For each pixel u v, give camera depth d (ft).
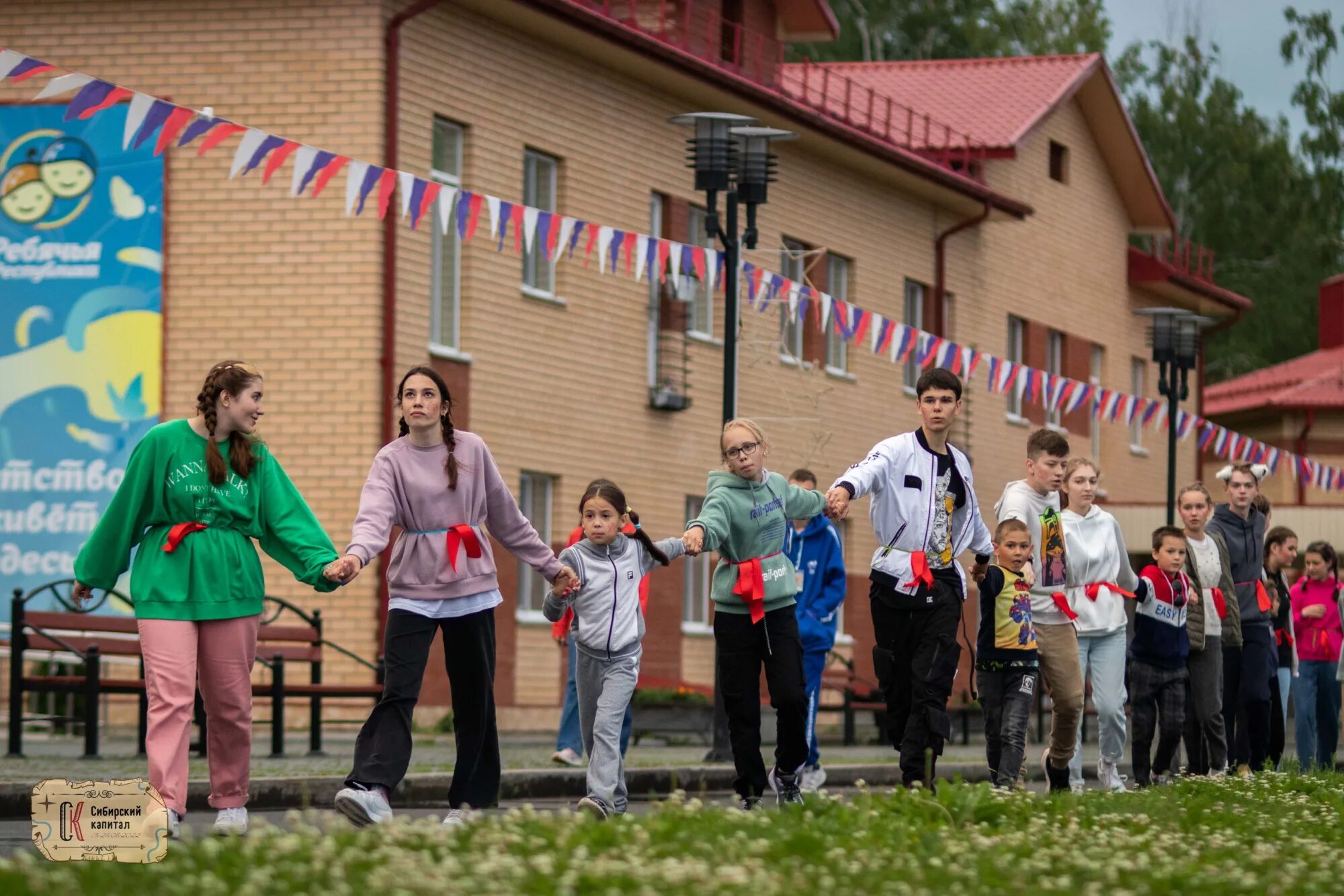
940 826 29.55
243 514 33.91
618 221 98.12
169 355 82.64
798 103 108.99
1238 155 241.55
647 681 97.76
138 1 83.10
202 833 36.55
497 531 36.24
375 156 81.61
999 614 44.16
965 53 231.50
